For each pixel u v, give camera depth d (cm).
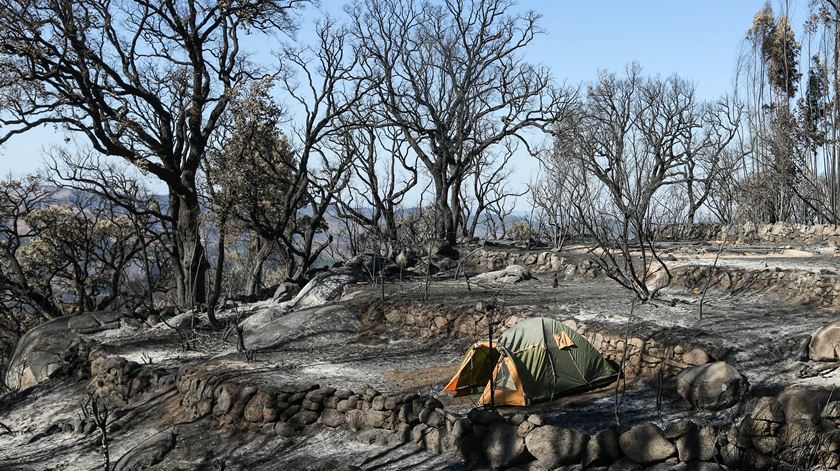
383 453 1195
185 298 2784
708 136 4359
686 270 2031
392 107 3416
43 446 1606
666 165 4047
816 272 1767
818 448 888
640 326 1495
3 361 3362
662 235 3619
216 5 2694
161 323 2327
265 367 1614
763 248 2630
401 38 3522
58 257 3425
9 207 3291
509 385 1326
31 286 3384
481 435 1128
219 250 2472
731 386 1148
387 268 2648
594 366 1381
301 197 3388
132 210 2845
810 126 3556
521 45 3497
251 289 3183
